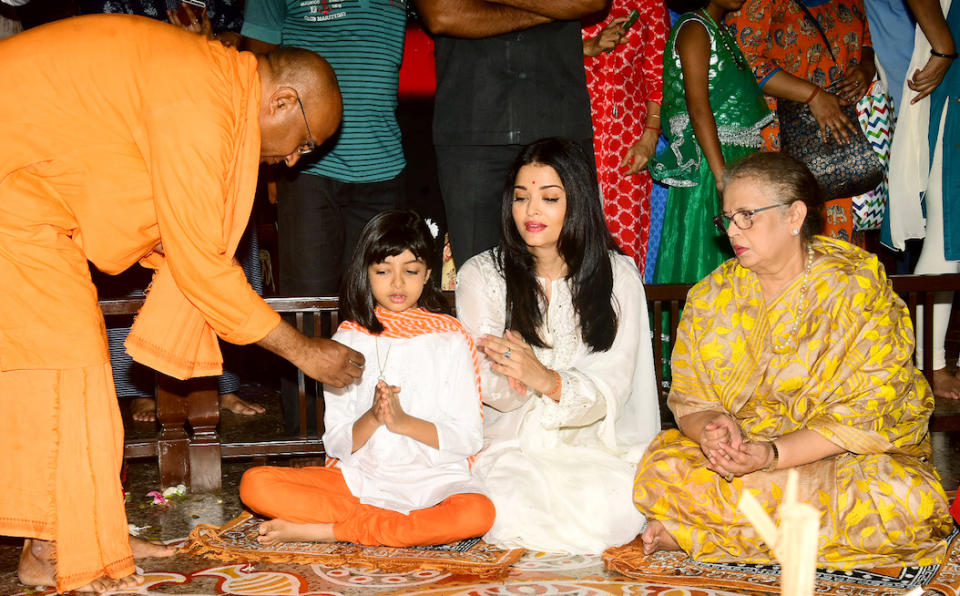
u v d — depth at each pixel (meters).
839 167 4.63
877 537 3.06
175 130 2.78
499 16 4.02
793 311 3.21
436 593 2.98
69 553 2.94
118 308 3.90
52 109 2.79
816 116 4.66
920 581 2.98
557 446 3.55
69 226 2.92
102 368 2.99
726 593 2.95
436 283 4.93
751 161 3.14
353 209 4.38
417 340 3.54
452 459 3.46
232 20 5.25
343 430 3.46
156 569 3.21
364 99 4.23
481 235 4.29
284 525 3.37
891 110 5.07
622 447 3.63
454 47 4.18
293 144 3.06
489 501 3.36
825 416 3.15
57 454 2.92
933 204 5.13
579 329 3.59
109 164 2.84
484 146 4.20
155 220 2.94
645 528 3.44
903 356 3.20
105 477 2.99
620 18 4.53
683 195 4.71
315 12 4.14
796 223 3.12
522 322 3.56
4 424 2.90
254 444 4.13
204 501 3.98
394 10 4.24
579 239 3.51
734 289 3.32
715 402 3.36
